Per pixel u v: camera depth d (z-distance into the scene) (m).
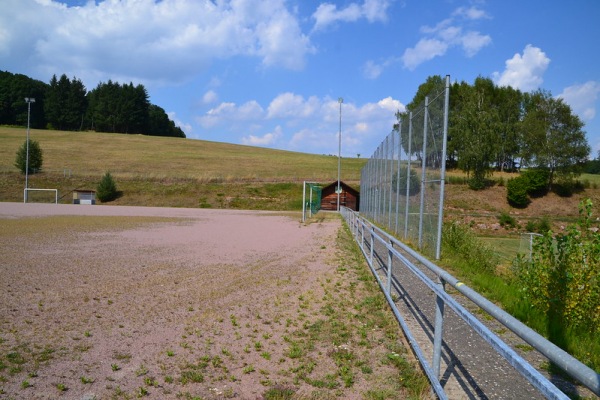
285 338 6.11
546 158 47.12
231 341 6.09
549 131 48.25
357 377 4.88
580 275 5.89
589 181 49.84
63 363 5.24
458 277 9.17
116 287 9.05
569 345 5.29
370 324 6.61
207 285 9.45
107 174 56.31
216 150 103.12
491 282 8.82
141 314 7.26
